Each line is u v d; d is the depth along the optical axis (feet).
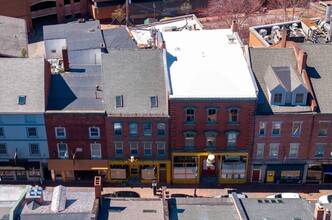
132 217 164.96
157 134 219.20
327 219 155.63
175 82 216.54
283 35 248.32
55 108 217.15
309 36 280.92
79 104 219.00
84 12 407.03
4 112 212.64
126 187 226.58
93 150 223.51
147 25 325.83
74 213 157.28
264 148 221.66
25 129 217.77
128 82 221.66
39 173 227.40
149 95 218.79
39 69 220.02
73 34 291.17
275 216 165.58
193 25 320.09
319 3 390.21
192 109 213.05
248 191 224.33
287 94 215.10
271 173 226.99
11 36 272.92
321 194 222.28
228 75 219.20
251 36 291.58
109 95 218.79
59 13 395.96
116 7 395.96
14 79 219.20
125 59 228.02
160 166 226.58
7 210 161.68
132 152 224.12
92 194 169.78
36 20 400.06
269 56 228.22
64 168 225.56
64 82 228.22
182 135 219.00
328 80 221.25
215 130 217.97
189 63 224.74
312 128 217.15
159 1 399.03
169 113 213.87
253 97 209.97
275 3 399.65
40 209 159.02
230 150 222.07
